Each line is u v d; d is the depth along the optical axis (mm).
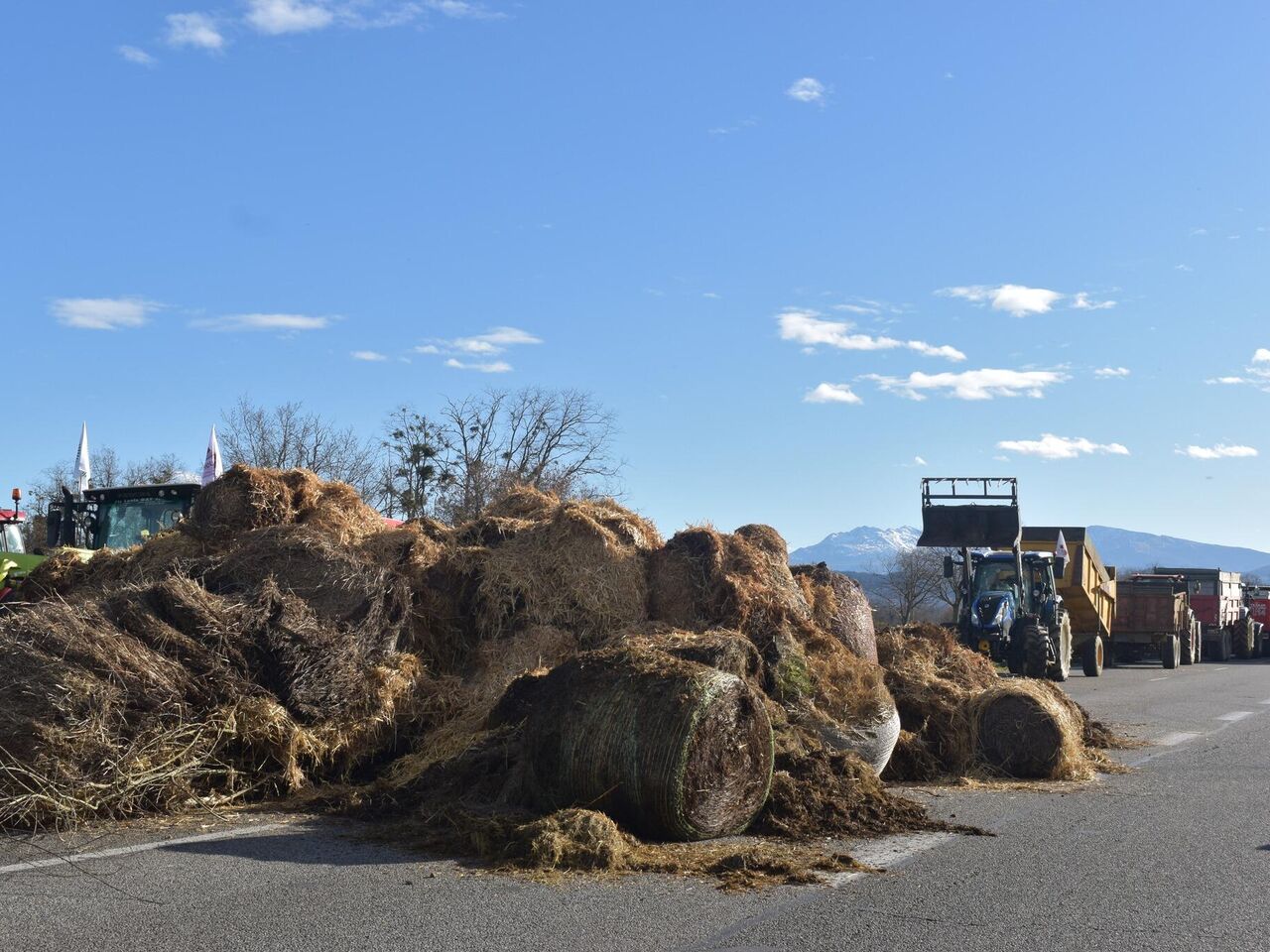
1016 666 24688
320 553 9922
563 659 10008
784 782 8219
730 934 5684
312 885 6410
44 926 5613
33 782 7484
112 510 17594
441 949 5379
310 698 8727
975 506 25125
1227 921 6062
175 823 7750
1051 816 8906
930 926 5887
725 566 10719
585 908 6062
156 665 8203
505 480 35969
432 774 8586
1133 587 34219
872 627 12031
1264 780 10766
